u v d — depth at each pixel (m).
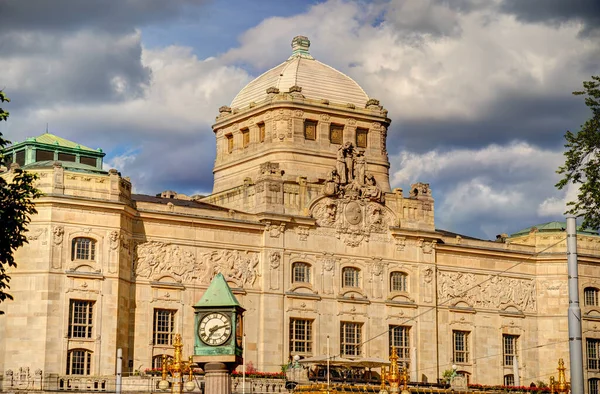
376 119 131.88
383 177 131.25
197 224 111.38
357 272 120.00
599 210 82.25
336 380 105.75
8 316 101.50
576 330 56.97
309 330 116.06
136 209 108.31
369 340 118.88
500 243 130.75
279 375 105.19
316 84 133.38
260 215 114.38
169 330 109.12
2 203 64.19
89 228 104.00
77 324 102.81
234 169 132.12
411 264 122.94
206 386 56.69
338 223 119.00
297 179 118.25
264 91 133.88
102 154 118.81
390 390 86.81
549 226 135.62
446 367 123.94
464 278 127.31
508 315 129.12
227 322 56.84
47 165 105.44
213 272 111.50
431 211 125.31
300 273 116.56
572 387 56.84
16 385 97.75
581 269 132.38
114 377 98.75
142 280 108.00
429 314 123.12
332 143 129.25
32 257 101.94
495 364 127.69
